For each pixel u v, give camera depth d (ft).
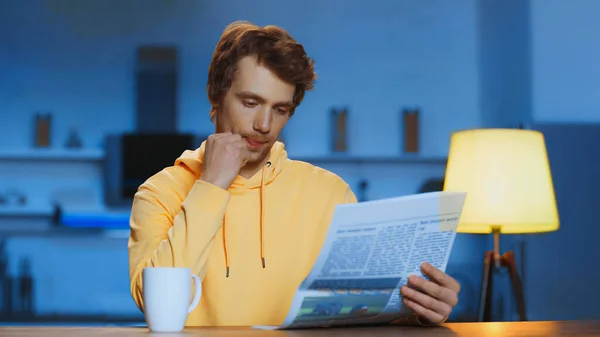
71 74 16.78
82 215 16.33
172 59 16.61
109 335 3.20
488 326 3.68
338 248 3.28
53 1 16.84
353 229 3.27
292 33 16.66
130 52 16.83
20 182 16.52
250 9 16.75
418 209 3.38
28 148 16.52
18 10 16.76
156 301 3.35
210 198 3.92
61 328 3.56
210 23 16.80
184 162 4.77
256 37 4.34
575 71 14.97
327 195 4.94
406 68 16.53
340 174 16.46
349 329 3.53
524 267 14.43
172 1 16.79
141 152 16.15
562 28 15.02
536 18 15.06
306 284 3.34
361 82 16.57
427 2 16.52
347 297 3.45
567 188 14.40
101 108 16.75
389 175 16.48
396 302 3.60
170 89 16.60
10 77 16.69
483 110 16.26
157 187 4.65
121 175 16.17
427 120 16.43
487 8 16.26
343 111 16.25
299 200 4.86
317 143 16.48
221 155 4.04
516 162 6.70
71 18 16.84
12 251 16.52
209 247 3.92
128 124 16.78
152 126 16.56
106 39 16.84
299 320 3.44
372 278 3.43
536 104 14.99
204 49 16.81
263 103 4.35
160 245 3.93
